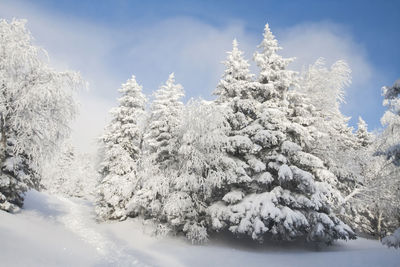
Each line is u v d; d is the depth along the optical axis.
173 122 20.72
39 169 16.36
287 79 17.86
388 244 8.12
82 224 21.45
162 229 16.75
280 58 18.59
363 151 22.48
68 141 16.81
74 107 16.14
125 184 22.44
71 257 9.68
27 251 8.48
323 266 10.23
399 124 13.58
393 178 18.78
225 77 19.75
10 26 14.47
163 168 18.97
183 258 12.09
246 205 14.40
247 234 14.53
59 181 52.81
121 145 24.55
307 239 14.75
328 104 21.20
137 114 25.22
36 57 14.72
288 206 14.98
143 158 20.61
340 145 22.61
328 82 21.00
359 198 20.97
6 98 13.82
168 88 23.52
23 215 16.81
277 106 17.80
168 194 17.06
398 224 23.17
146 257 12.04
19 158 16.56
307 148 18.84
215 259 11.85
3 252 7.57
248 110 18.27
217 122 16.53
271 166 15.44
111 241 16.19
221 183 16.33
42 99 14.03
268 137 15.42
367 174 21.52
